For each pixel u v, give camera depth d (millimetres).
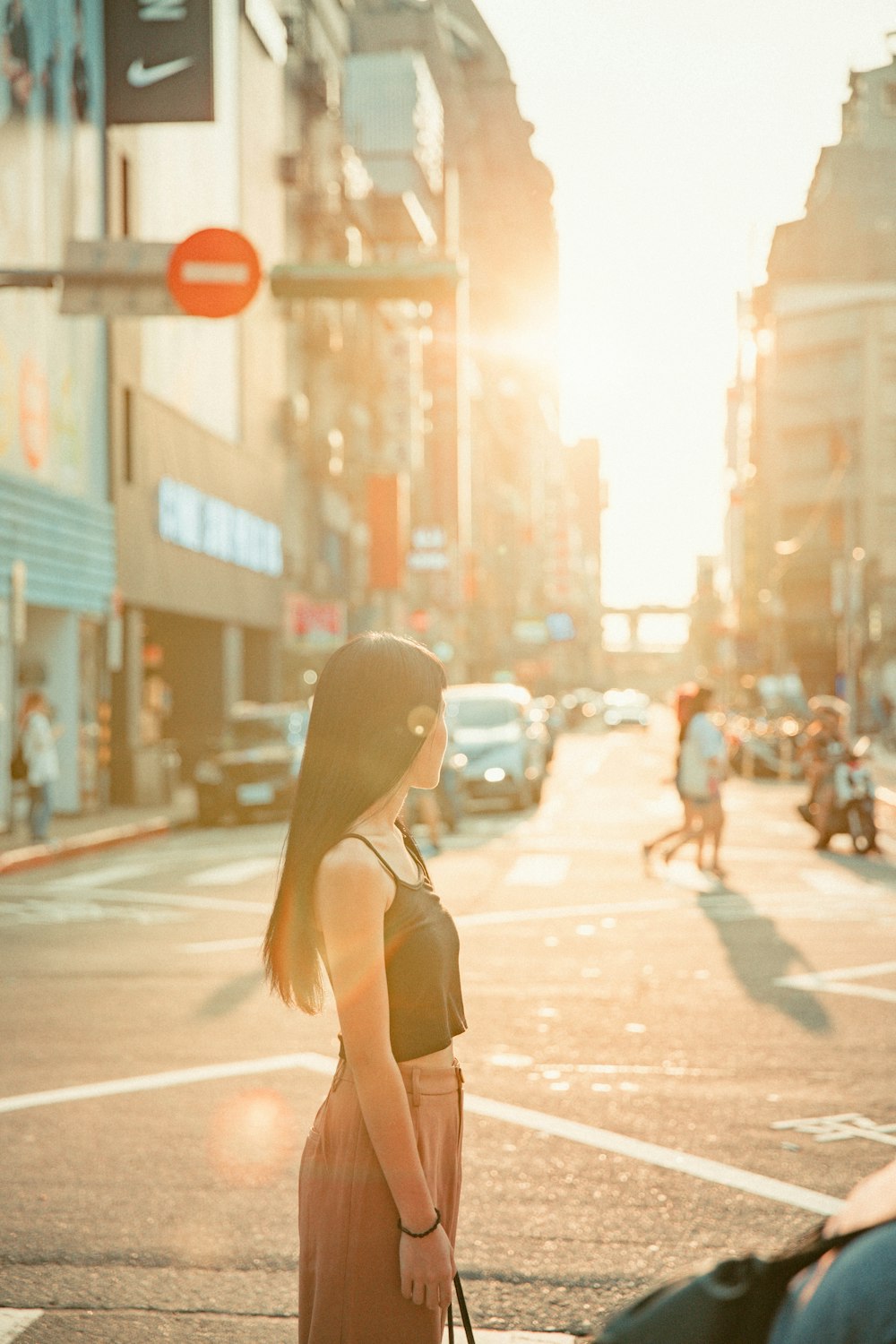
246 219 39938
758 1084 6977
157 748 30000
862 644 79000
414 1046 2613
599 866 17219
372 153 69250
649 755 52875
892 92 94125
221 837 23344
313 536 49375
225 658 38500
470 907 13547
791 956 10719
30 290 24672
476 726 27188
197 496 35062
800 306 89125
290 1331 4223
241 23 39500
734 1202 5293
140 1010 8836
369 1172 2568
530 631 121562
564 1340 4125
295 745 26625
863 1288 1415
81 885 16031
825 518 87500
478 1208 5246
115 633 28391
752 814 25953
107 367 29125
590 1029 8195
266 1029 8273
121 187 29234
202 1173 5645
